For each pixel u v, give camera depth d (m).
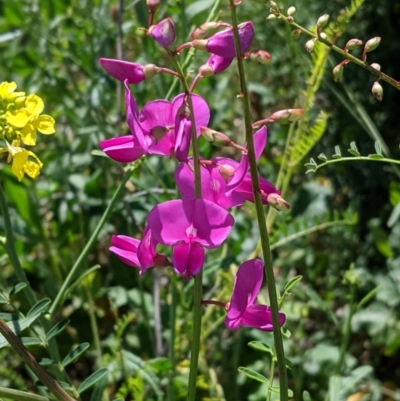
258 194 0.15
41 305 0.20
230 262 0.28
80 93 0.40
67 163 0.39
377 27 0.40
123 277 0.37
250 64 0.47
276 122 0.15
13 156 0.20
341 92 0.41
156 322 0.32
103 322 0.36
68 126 0.45
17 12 0.41
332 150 0.42
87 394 0.35
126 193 0.37
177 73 0.15
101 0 0.41
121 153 0.16
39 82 0.42
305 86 0.44
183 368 0.31
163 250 0.33
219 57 0.16
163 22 0.15
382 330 0.36
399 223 0.39
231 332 0.36
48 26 0.41
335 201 0.43
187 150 0.15
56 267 0.37
